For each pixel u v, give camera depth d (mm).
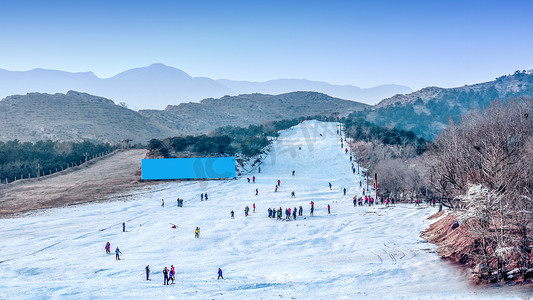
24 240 51781
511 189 33500
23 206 74125
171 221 61125
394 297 26859
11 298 27688
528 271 28953
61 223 61375
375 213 61688
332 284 31125
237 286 31156
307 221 58062
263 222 58219
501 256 30062
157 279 34406
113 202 76438
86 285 31984
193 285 31828
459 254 36031
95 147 160000
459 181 42844
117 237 52656
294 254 42688
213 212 66938
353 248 43344
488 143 41719
